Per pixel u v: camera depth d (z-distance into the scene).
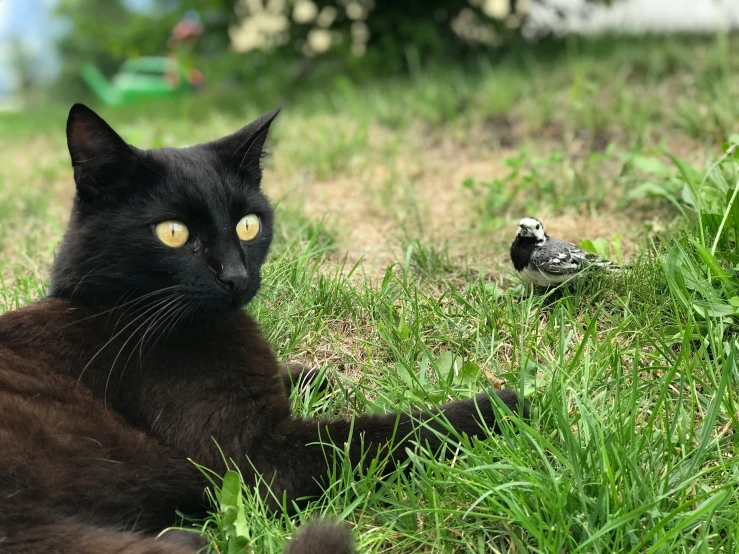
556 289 0.77
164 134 1.61
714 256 0.73
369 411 0.65
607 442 0.55
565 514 0.52
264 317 0.76
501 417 0.59
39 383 0.56
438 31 1.94
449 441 0.57
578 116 1.36
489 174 1.23
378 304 0.78
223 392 0.58
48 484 0.52
